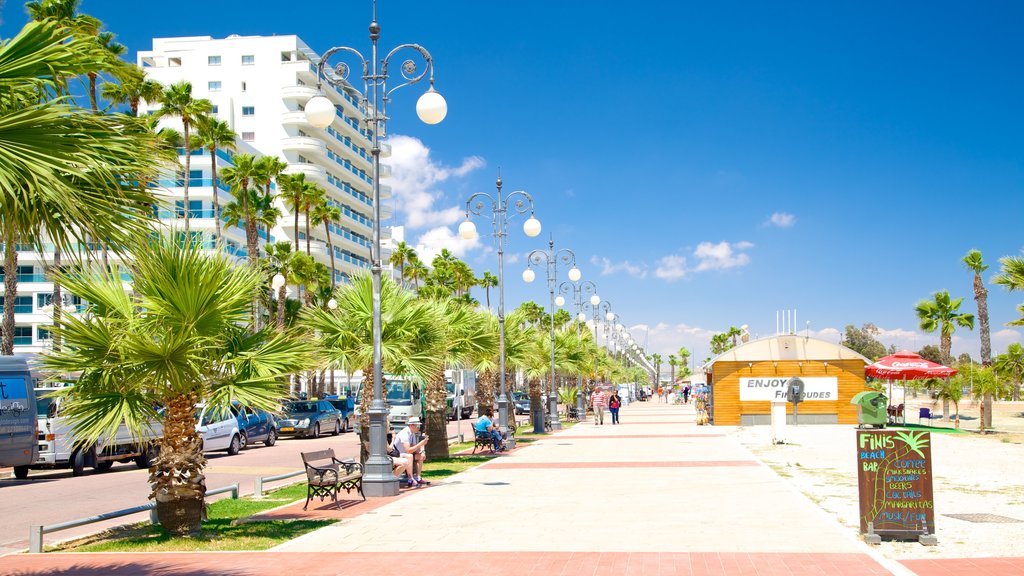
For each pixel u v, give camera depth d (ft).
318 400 127.13
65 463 68.33
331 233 260.62
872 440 30.35
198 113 146.61
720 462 63.52
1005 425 126.41
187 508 33.22
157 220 22.79
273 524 36.63
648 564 26.94
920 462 30.01
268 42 269.64
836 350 113.91
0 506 48.70
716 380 116.57
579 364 148.05
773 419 81.82
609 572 25.88
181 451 33.27
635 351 338.13
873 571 25.38
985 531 32.40
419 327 55.42
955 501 41.32
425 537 32.68
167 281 31.37
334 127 277.23
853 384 113.29
